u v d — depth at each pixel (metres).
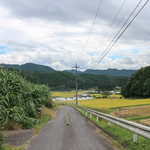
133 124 6.28
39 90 17.61
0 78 10.81
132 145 5.92
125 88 83.81
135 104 46.53
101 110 33.06
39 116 14.77
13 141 7.12
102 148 6.10
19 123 10.84
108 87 132.25
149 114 24.17
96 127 11.32
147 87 66.75
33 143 6.88
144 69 74.00
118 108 39.53
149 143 5.77
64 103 73.62
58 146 6.41
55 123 13.65
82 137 8.08
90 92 130.50
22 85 12.27
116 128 9.09
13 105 10.93
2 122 9.47
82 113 22.41
